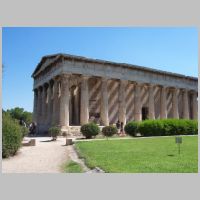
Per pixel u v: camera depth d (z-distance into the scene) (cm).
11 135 2162
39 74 6638
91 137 3984
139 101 6034
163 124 4331
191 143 2856
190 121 4634
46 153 2403
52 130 3850
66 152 2422
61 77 5209
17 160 2025
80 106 5716
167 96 7362
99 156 1964
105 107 5472
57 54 5388
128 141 3162
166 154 2027
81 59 5297
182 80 6956
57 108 5447
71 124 5888
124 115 5716
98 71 5506
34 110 6906
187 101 7025
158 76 6450
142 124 4291
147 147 2511
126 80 5850
